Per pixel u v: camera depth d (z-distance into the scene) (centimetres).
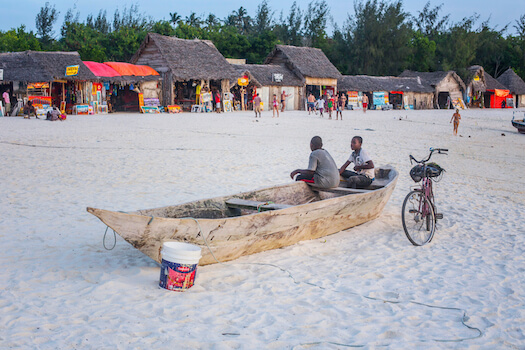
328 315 477
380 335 437
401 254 685
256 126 2622
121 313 462
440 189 1177
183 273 521
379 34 7144
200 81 4191
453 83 6322
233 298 512
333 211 738
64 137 1928
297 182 861
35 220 779
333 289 545
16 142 1739
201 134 2158
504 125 3609
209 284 552
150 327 436
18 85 3312
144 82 3878
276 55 5184
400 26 7262
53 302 483
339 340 425
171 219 549
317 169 850
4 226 739
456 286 564
